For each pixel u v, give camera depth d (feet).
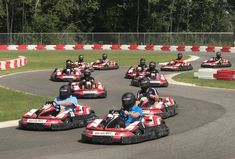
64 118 46.44
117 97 72.74
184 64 119.75
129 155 35.50
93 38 222.28
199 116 54.13
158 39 213.66
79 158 34.58
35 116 46.60
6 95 72.23
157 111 51.62
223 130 45.50
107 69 122.31
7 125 49.06
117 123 40.32
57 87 85.15
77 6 262.88
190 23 272.10
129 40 218.38
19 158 34.81
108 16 265.95
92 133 39.86
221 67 127.03
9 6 251.19
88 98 71.51
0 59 153.69
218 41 203.21
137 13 268.41
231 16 279.08
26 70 119.85
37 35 221.46
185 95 74.02
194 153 36.04
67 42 222.69
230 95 73.67
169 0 264.11
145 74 87.20
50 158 34.65
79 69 103.50
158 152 36.40
